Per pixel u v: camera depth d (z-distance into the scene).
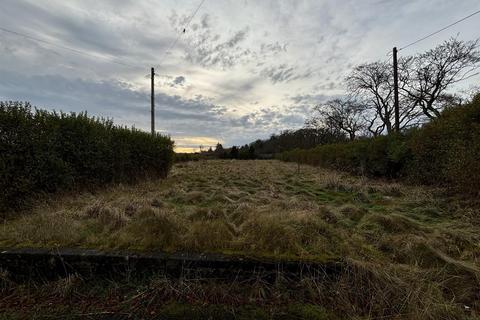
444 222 4.21
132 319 2.11
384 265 2.70
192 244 2.90
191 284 2.50
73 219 3.80
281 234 3.08
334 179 8.80
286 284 2.52
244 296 2.41
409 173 8.40
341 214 4.50
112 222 3.61
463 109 6.14
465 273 2.60
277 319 2.12
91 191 6.49
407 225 3.88
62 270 2.64
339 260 2.65
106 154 7.46
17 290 2.52
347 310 2.21
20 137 4.58
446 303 2.22
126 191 6.87
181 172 14.77
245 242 3.00
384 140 10.07
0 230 3.38
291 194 7.11
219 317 2.14
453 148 5.70
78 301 2.36
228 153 58.62
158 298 2.37
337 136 40.09
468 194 5.29
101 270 2.64
